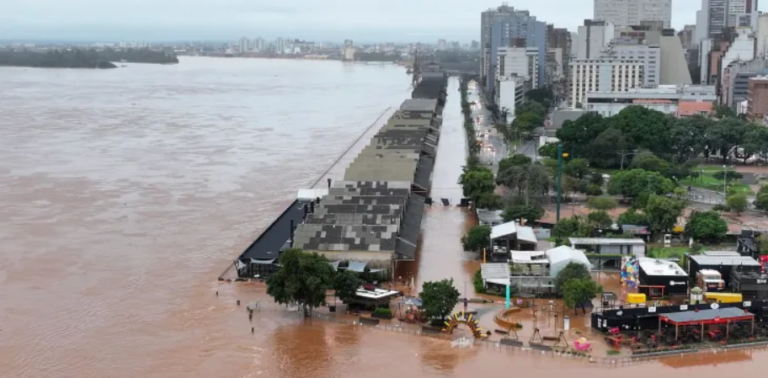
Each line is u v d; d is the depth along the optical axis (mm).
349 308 179000
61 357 154250
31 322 171875
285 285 171250
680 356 152750
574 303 173625
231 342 161625
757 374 145250
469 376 145125
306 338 163875
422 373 146750
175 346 159625
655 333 160625
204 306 182250
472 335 164125
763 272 192875
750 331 161125
